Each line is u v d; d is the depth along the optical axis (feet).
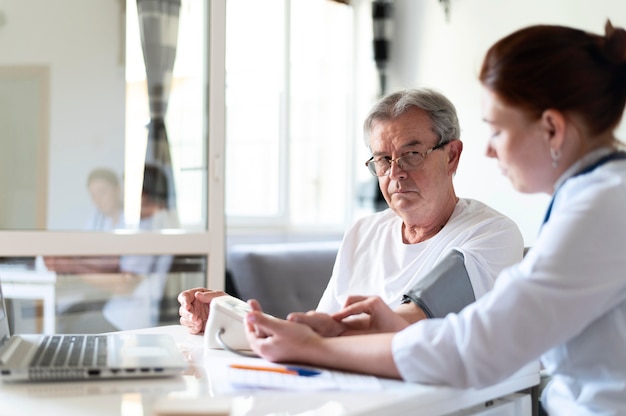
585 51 3.70
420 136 5.90
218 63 10.05
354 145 14.73
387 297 6.01
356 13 14.74
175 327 5.65
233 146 13.60
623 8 10.43
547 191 3.92
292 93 14.25
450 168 6.10
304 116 14.43
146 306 9.80
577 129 3.72
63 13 9.48
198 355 4.35
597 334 3.69
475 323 3.54
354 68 14.75
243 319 4.46
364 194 14.30
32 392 3.44
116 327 9.67
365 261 6.42
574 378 3.81
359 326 4.31
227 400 2.89
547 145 3.73
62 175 9.52
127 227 9.79
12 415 3.07
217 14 10.02
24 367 3.56
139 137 9.83
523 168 3.79
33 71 9.41
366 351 3.80
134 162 9.81
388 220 6.53
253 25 13.66
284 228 14.11
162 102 9.92
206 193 10.12
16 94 9.40
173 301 9.91
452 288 5.15
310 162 14.51
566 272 3.50
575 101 3.66
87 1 9.56
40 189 9.46
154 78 9.87
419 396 3.42
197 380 3.69
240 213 13.67
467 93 12.76
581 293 3.47
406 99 5.96
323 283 11.91
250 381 3.61
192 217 10.08
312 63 14.44
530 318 3.48
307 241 14.16
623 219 3.55
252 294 11.55
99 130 9.66
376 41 14.25
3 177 9.41
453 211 6.13
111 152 9.71
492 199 12.37
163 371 3.69
